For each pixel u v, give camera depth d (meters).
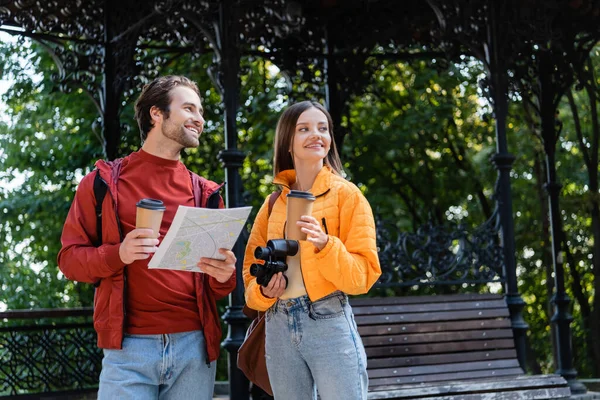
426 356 5.72
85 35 6.68
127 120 10.62
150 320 2.82
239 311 5.43
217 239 2.66
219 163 12.24
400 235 6.16
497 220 6.31
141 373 2.79
